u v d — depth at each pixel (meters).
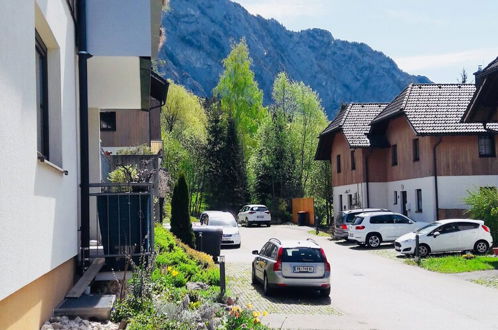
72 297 8.27
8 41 5.11
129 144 31.03
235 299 12.84
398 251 26.11
